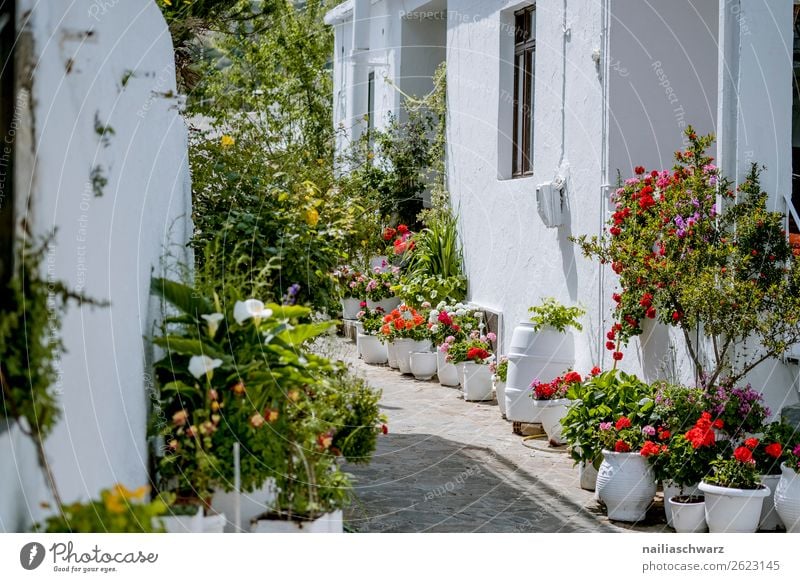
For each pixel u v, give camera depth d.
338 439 5.02
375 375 12.03
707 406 6.03
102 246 4.21
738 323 5.84
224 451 4.52
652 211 6.79
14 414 3.27
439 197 13.25
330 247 7.13
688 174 6.54
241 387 4.58
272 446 4.54
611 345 7.39
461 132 12.53
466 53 12.28
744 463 5.56
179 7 8.18
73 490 3.71
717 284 5.95
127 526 3.65
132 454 4.50
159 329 5.16
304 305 6.42
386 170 14.61
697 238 6.24
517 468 7.50
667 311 6.49
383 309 13.62
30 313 3.41
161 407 4.85
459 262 12.55
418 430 8.85
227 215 6.69
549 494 6.77
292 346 5.00
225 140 7.50
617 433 6.24
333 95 17.50
